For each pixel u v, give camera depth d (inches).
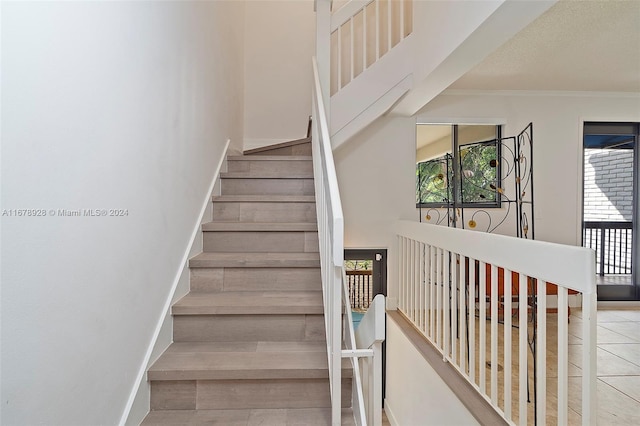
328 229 60.8
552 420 76.8
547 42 110.9
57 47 38.1
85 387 43.3
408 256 141.2
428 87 118.6
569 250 55.0
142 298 59.3
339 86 123.6
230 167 122.1
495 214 169.3
